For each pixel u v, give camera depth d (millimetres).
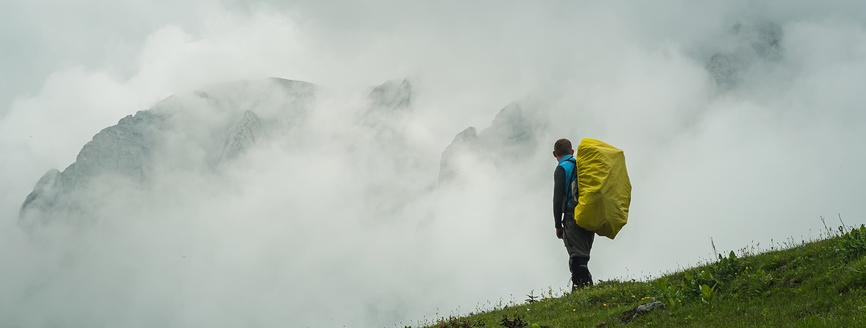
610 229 14820
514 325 12938
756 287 11586
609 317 12445
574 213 15281
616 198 14805
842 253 11633
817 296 10320
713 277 12859
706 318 10742
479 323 13961
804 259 12438
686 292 12352
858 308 9109
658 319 11414
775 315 9953
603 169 14875
